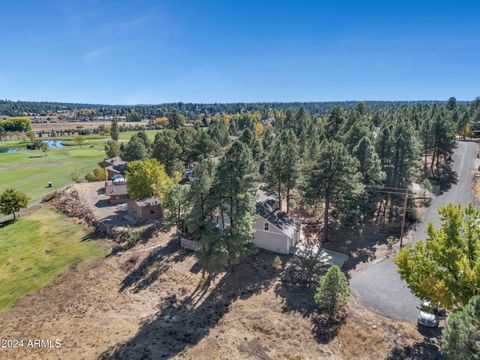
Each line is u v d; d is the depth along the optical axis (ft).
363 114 243.81
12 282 96.53
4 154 346.95
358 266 92.89
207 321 71.77
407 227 115.96
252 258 98.22
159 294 84.53
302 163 129.49
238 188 85.35
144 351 62.95
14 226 139.95
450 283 52.21
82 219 142.00
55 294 88.74
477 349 39.47
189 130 300.61
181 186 112.06
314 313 72.13
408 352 58.95
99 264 103.04
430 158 209.36
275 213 108.78
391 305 74.23
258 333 66.59
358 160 110.32
